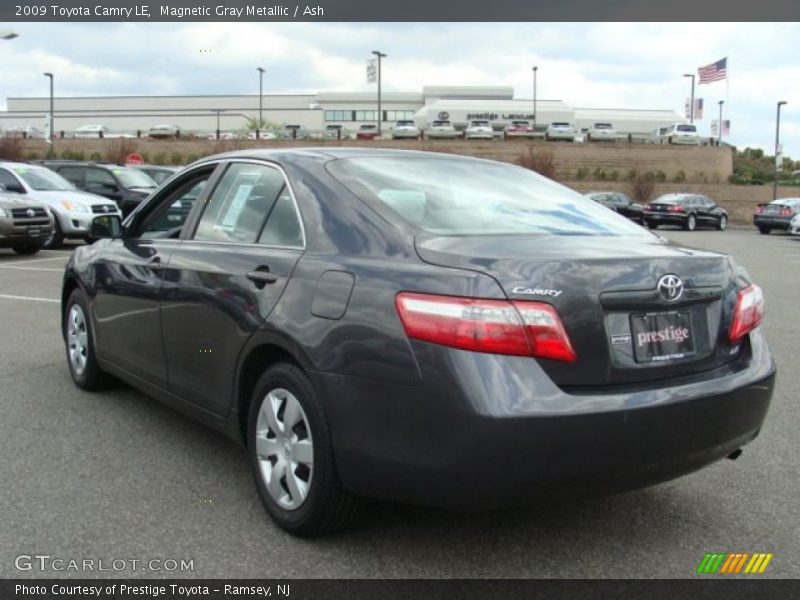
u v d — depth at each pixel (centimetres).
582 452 273
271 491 336
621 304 290
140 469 403
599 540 336
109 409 504
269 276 340
